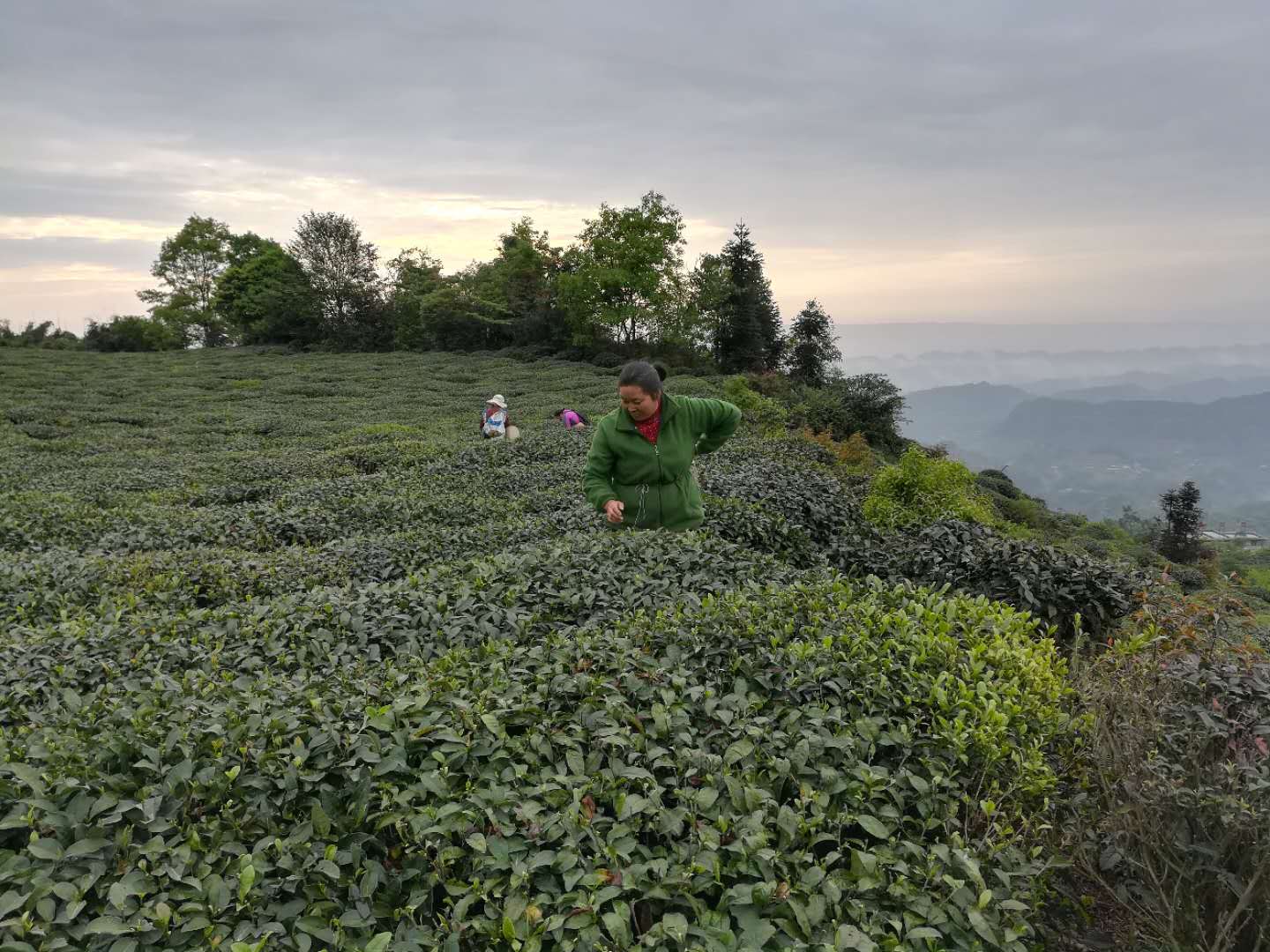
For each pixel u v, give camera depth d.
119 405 30.98
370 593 5.09
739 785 2.83
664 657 3.73
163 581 6.09
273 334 57.66
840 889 2.58
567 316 43.31
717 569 5.20
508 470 12.67
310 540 8.99
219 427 23.88
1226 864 2.79
